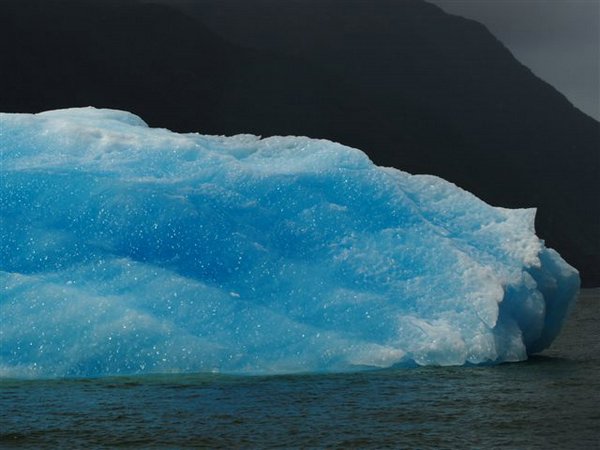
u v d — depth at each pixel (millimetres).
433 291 19641
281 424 13664
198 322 18422
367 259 20078
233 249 19844
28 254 19234
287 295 19344
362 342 18500
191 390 16109
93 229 19766
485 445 12555
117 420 13883
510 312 20312
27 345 17719
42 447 12492
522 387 16641
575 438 12969
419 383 16859
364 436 13000
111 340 17812
